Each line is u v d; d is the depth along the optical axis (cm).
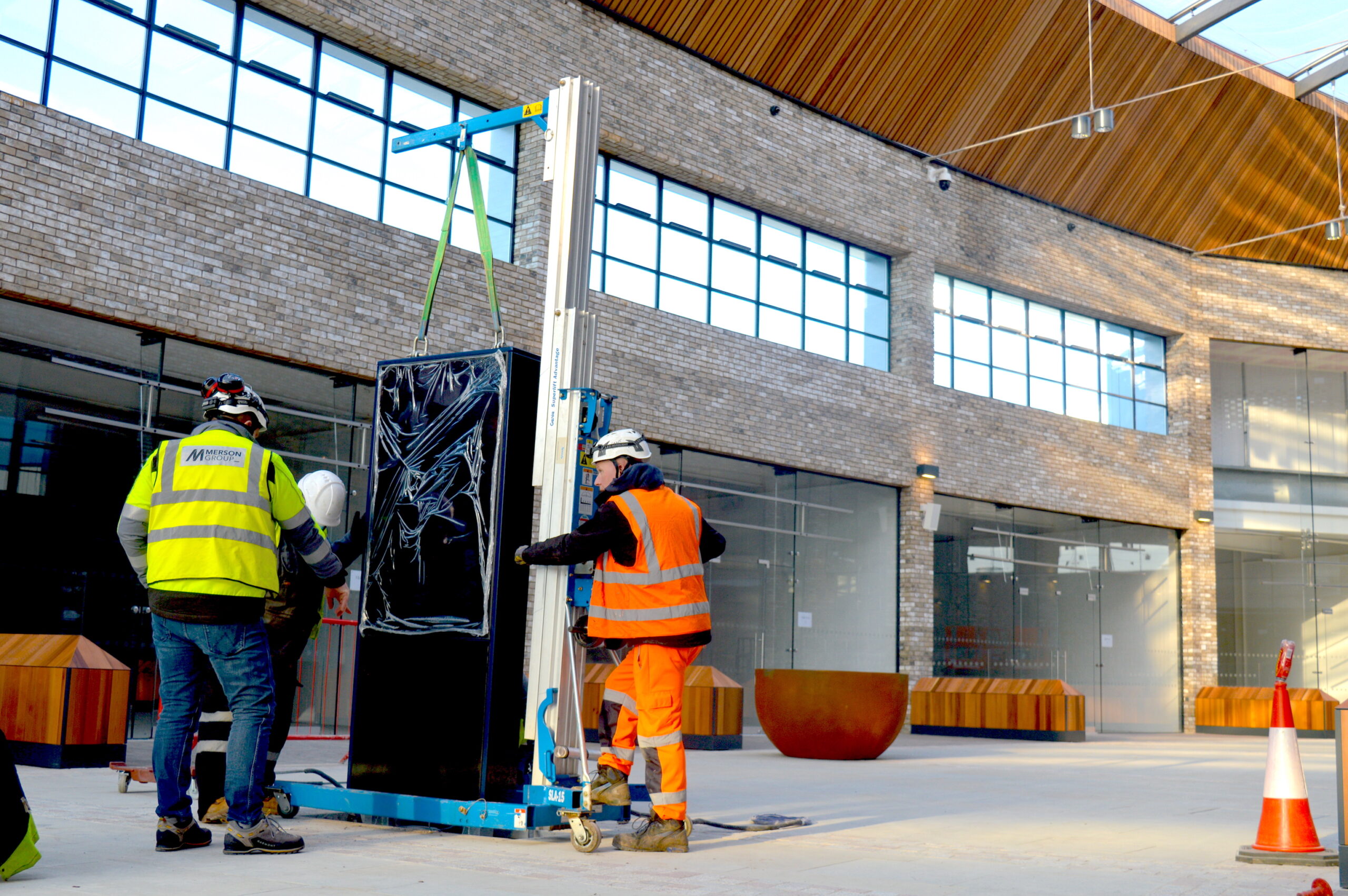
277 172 1275
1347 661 2572
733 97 1700
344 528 1318
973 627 2000
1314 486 2531
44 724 855
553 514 512
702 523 504
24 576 1069
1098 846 521
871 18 1722
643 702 477
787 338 1792
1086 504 2180
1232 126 2158
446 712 513
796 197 1769
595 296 1530
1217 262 2420
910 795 780
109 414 1134
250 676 432
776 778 924
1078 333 2248
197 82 1213
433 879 383
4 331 1065
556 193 544
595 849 460
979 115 1941
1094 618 2197
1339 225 2128
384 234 1346
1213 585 2352
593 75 1534
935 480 1941
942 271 2019
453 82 1421
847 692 1178
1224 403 2692
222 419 446
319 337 1276
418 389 550
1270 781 491
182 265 1170
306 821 543
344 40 1333
